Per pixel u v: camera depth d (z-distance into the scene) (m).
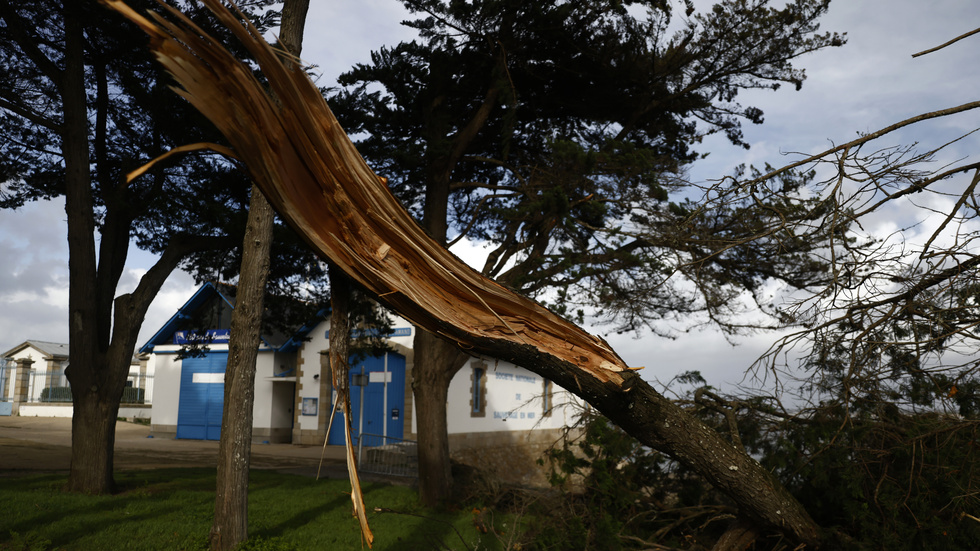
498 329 1.90
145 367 33.53
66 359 34.97
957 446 4.50
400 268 1.72
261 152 1.43
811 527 3.21
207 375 24.73
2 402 32.94
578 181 9.61
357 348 13.55
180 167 11.70
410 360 20.12
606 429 6.44
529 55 10.77
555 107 11.70
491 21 10.12
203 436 24.22
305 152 1.49
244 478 7.32
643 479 6.74
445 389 11.44
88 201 10.47
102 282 10.89
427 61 11.24
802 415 5.73
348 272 1.65
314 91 1.43
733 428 3.81
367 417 21.27
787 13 9.47
